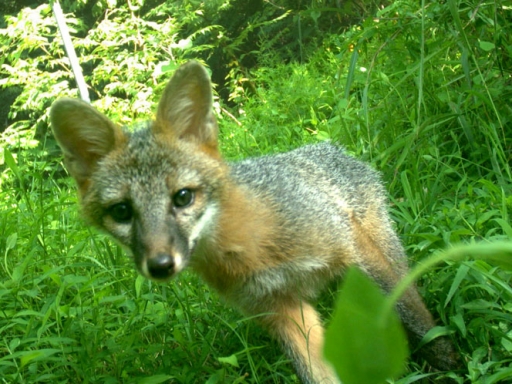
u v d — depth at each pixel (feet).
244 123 5.34
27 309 3.09
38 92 7.34
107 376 2.78
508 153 3.52
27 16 7.36
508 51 3.57
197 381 2.82
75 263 3.18
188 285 3.17
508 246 0.69
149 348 2.83
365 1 4.89
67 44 6.98
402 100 3.71
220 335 2.98
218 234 2.77
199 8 8.45
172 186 2.69
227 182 2.81
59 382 2.78
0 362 2.74
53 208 3.78
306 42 8.17
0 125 9.99
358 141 3.88
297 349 2.80
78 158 2.81
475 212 3.08
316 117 4.77
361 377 0.53
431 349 2.76
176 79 2.78
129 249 2.72
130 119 6.53
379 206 3.27
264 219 2.81
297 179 3.03
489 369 2.63
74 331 2.96
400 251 3.10
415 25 3.77
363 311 0.54
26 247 3.42
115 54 7.45
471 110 3.58
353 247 2.93
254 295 2.85
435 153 3.50
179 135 2.80
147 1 9.80
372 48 4.59
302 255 2.83
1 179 4.98
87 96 6.94
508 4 3.65
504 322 2.70
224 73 9.57
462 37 3.49
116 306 3.09
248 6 9.11
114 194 2.71
